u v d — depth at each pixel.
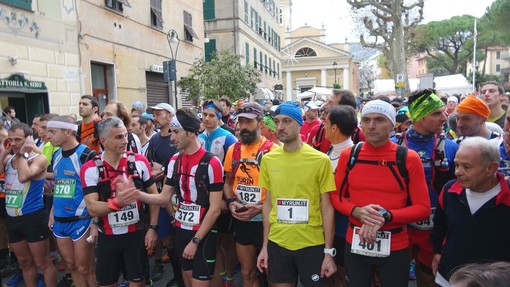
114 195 3.21
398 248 2.63
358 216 2.60
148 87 14.65
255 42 29.97
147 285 4.29
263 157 3.10
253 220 3.50
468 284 1.18
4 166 3.93
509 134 2.67
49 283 4.07
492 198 2.28
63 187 3.64
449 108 8.38
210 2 25.31
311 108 6.34
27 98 8.95
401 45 18.73
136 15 13.38
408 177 2.57
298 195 2.86
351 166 2.73
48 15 9.16
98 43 11.22
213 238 3.33
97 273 3.33
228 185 3.72
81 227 3.61
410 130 3.18
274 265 2.95
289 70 56.66
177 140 3.24
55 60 9.40
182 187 3.30
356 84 65.38
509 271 1.18
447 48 51.56
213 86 15.46
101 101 11.81
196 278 3.23
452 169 2.94
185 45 17.38
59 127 3.58
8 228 3.99
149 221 3.80
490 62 63.00
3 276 4.81
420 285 3.14
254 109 3.53
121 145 3.19
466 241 2.35
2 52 7.86
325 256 2.83
